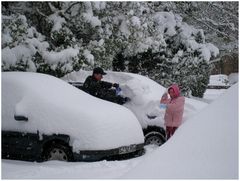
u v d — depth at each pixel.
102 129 7.55
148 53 17.73
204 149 3.18
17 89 8.20
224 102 3.52
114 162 7.16
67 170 6.66
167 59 18.67
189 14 20.09
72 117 7.64
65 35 13.73
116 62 17.56
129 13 14.63
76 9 14.05
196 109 10.11
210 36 21.22
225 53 21.25
